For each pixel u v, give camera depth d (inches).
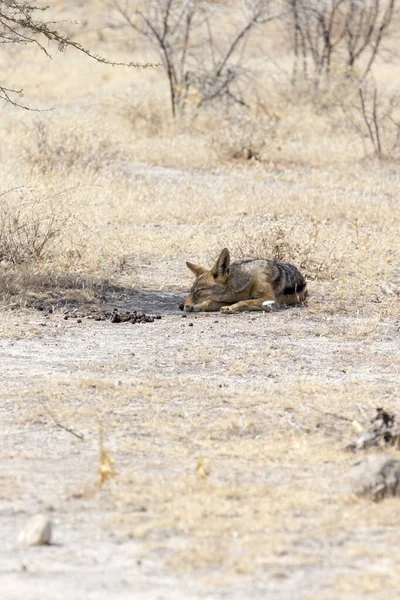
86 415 826.2
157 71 3309.5
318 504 627.5
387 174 2217.0
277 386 918.4
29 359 1003.9
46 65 3533.5
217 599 492.7
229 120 2541.8
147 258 1486.2
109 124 2438.5
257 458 723.4
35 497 645.9
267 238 1439.5
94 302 1250.0
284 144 2464.3
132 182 1993.1
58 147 2086.6
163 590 504.4
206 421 812.0
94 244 1478.8
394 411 829.8
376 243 1556.3
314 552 554.3
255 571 527.5
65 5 4414.4
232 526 591.8
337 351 1054.4
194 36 3272.6
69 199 1702.8
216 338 1098.7
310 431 787.4
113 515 611.2
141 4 3307.1
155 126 2623.0
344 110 2630.4
